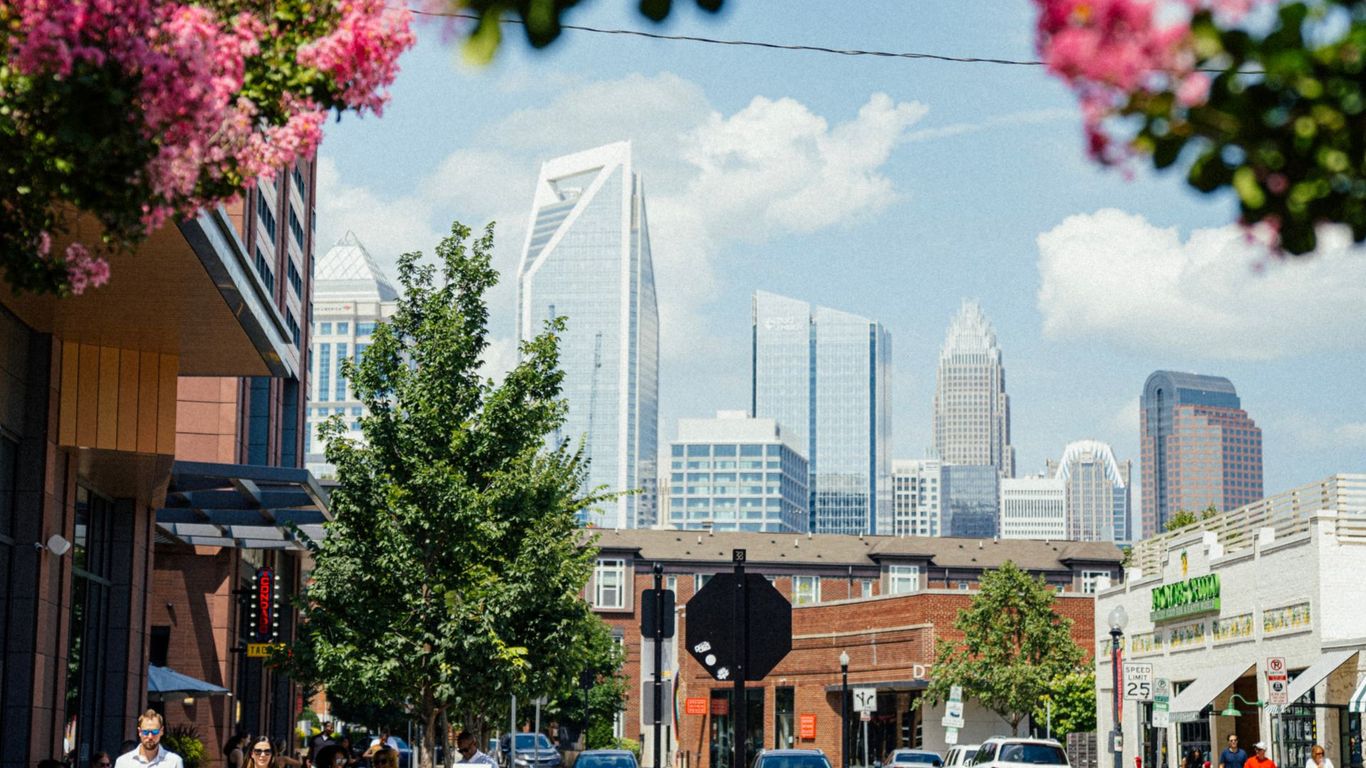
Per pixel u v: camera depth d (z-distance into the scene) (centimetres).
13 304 2444
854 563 13175
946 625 8381
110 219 923
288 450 6612
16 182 912
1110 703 5691
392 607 2775
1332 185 493
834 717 9050
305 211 7119
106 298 2445
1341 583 4103
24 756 2475
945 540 13500
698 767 9938
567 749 10144
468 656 2711
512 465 2811
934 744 8206
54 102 863
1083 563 13088
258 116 959
